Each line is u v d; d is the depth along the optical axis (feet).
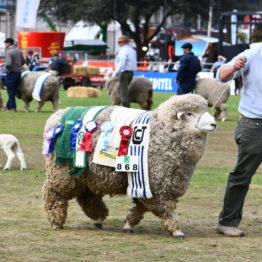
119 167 28.76
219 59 136.46
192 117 28.19
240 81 30.32
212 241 28.73
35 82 90.68
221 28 162.40
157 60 215.51
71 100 120.37
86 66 152.15
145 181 28.43
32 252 26.13
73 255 25.71
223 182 44.04
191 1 267.59
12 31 221.05
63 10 259.60
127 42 85.92
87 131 29.53
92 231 30.45
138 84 88.84
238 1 282.97
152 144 28.40
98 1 249.75
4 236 28.91
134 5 253.44
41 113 91.09
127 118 29.37
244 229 31.50
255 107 29.32
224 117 84.33
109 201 37.70
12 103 92.73
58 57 151.02
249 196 39.78
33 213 34.14
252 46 29.66
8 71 91.35
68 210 35.47
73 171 29.78
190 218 33.53
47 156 30.48
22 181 43.57
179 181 28.50
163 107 28.84
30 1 158.51
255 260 25.45
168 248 27.14
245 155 29.60
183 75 82.79
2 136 48.24
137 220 30.22
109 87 89.97
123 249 26.84
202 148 28.53
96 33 260.42
